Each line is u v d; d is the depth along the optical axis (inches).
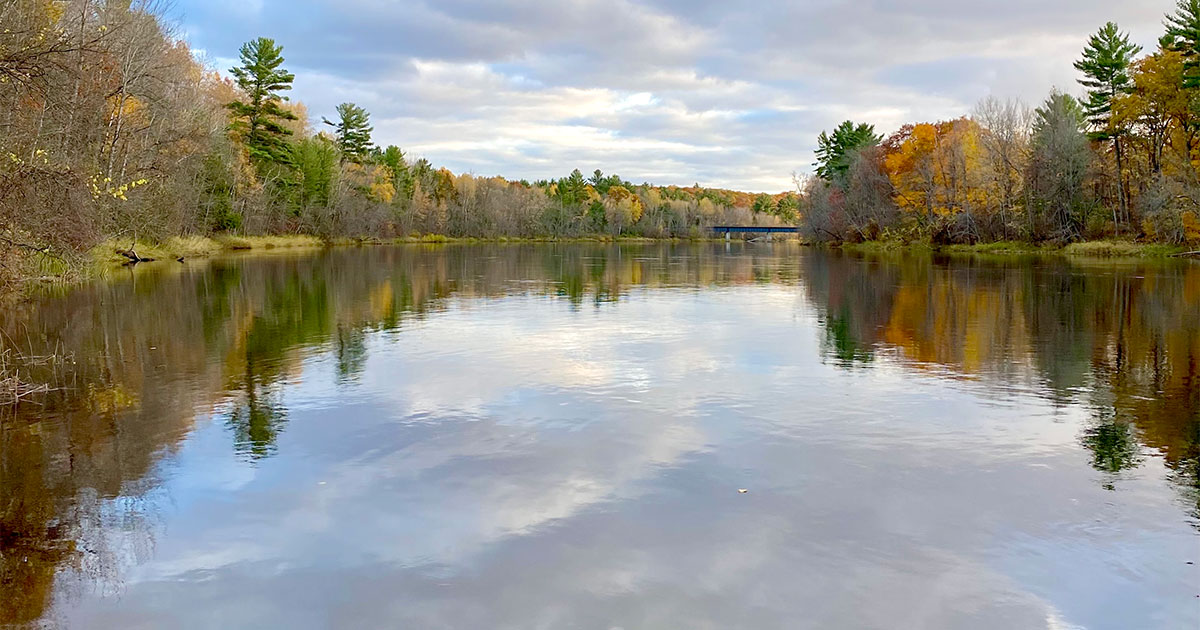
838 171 3715.6
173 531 241.8
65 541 235.6
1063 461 307.9
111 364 511.5
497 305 885.2
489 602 196.1
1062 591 202.7
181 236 1966.0
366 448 324.8
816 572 212.1
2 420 371.2
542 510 255.4
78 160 724.7
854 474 291.3
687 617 188.5
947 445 328.8
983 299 934.4
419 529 241.0
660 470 295.9
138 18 1349.7
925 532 238.4
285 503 263.4
